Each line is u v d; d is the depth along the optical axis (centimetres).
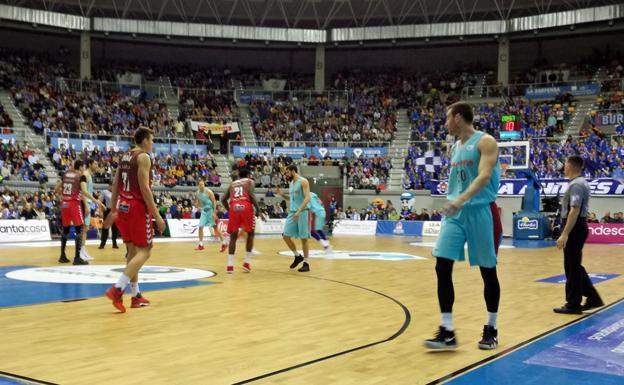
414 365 384
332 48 3766
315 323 521
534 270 1024
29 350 410
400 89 3516
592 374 367
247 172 926
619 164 2364
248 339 454
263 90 3478
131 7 3428
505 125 2123
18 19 2983
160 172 2606
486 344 432
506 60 3303
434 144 2858
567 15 3020
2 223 1686
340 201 2852
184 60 3747
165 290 712
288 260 1152
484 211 439
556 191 2311
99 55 3600
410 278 874
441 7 3441
